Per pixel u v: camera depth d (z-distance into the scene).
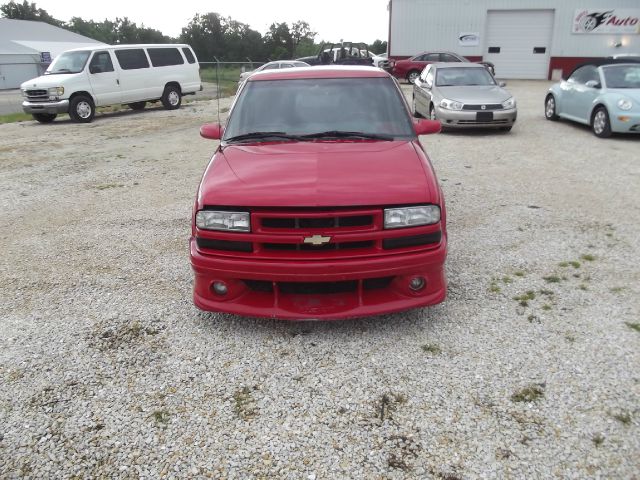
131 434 2.63
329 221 3.09
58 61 15.36
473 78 11.89
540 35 27.05
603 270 4.35
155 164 8.99
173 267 4.61
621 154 8.81
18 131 13.50
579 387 2.88
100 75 15.22
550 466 2.37
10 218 6.18
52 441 2.59
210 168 3.60
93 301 4.02
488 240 5.07
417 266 3.20
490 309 3.74
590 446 2.47
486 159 8.72
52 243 5.31
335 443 2.54
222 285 3.33
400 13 27.61
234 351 3.30
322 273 3.09
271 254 3.14
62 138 12.11
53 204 6.70
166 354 3.29
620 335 3.37
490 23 27.27
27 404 2.86
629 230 5.25
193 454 2.49
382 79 4.45
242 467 2.41
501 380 2.96
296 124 4.05
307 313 3.23
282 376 3.05
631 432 2.54
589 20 26.25
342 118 4.08
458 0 26.92
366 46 22.53
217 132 4.45
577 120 11.29
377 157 3.55
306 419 2.71
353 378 3.01
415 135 4.03
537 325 3.52
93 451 2.53
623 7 25.84
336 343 3.36
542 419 2.65
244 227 3.14
